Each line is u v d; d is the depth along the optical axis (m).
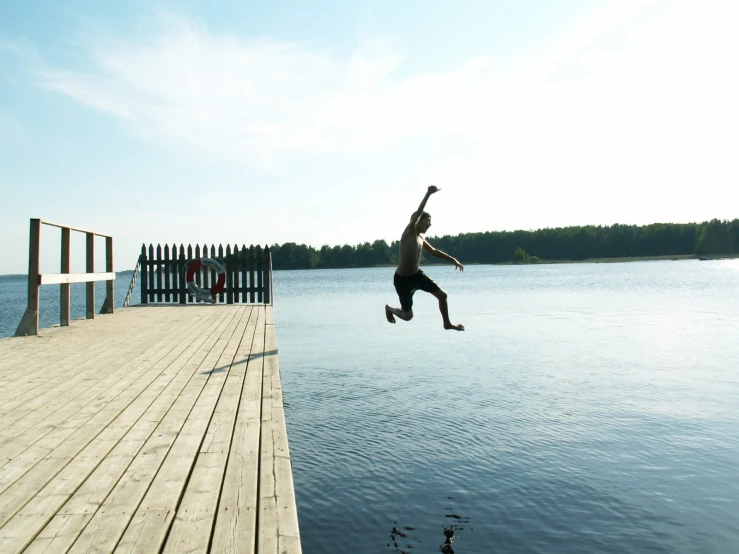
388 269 165.25
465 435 8.50
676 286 50.00
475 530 5.59
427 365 14.22
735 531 5.56
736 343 17.34
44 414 4.96
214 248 18.80
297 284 72.31
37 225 9.86
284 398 10.86
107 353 8.13
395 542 5.38
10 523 2.91
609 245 163.75
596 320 24.28
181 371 6.86
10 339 9.47
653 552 5.17
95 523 2.92
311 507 6.14
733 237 151.88
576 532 5.56
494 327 22.12
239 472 3.64
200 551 2.64
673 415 9.47
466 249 170.00
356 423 9.12
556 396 10.84
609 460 7.45
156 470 3.67
